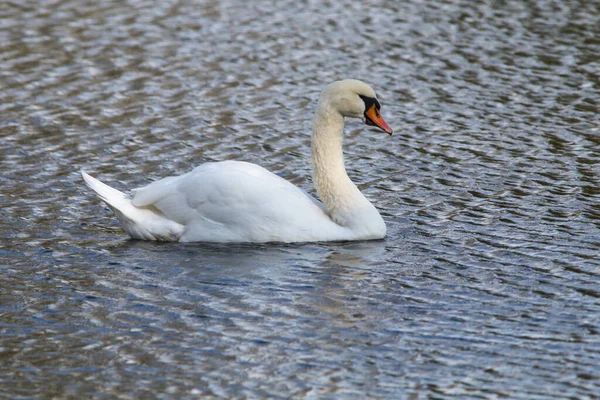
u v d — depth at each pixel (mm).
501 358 11766
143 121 21297
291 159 19375
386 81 24016
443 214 16672
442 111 22156
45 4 30156
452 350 11969
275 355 11805
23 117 21297
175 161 19156
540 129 21031
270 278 14047
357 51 26234
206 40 27047
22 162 18828
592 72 24578
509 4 30672
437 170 18859
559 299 13375
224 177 15297
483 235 15711
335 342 12156
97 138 20250
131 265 14469
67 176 18234
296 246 15164
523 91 23344
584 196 17422
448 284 13867
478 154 19672
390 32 27875
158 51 26016
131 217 15320
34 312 12922
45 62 24859
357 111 15422
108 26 28047
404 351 11930
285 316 12859
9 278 13945
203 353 11844
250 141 20281
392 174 18688
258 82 23891
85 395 10883
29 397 10836
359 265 14516
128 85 23484
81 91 23000
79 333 12359
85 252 14938
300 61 25422
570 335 12352
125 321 12695
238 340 12195
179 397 10852
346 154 19875
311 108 22234
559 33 27609
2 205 16750
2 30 27344
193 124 21172
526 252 15000
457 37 27359
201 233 15320
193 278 14031
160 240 15469
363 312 13000
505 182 18172
